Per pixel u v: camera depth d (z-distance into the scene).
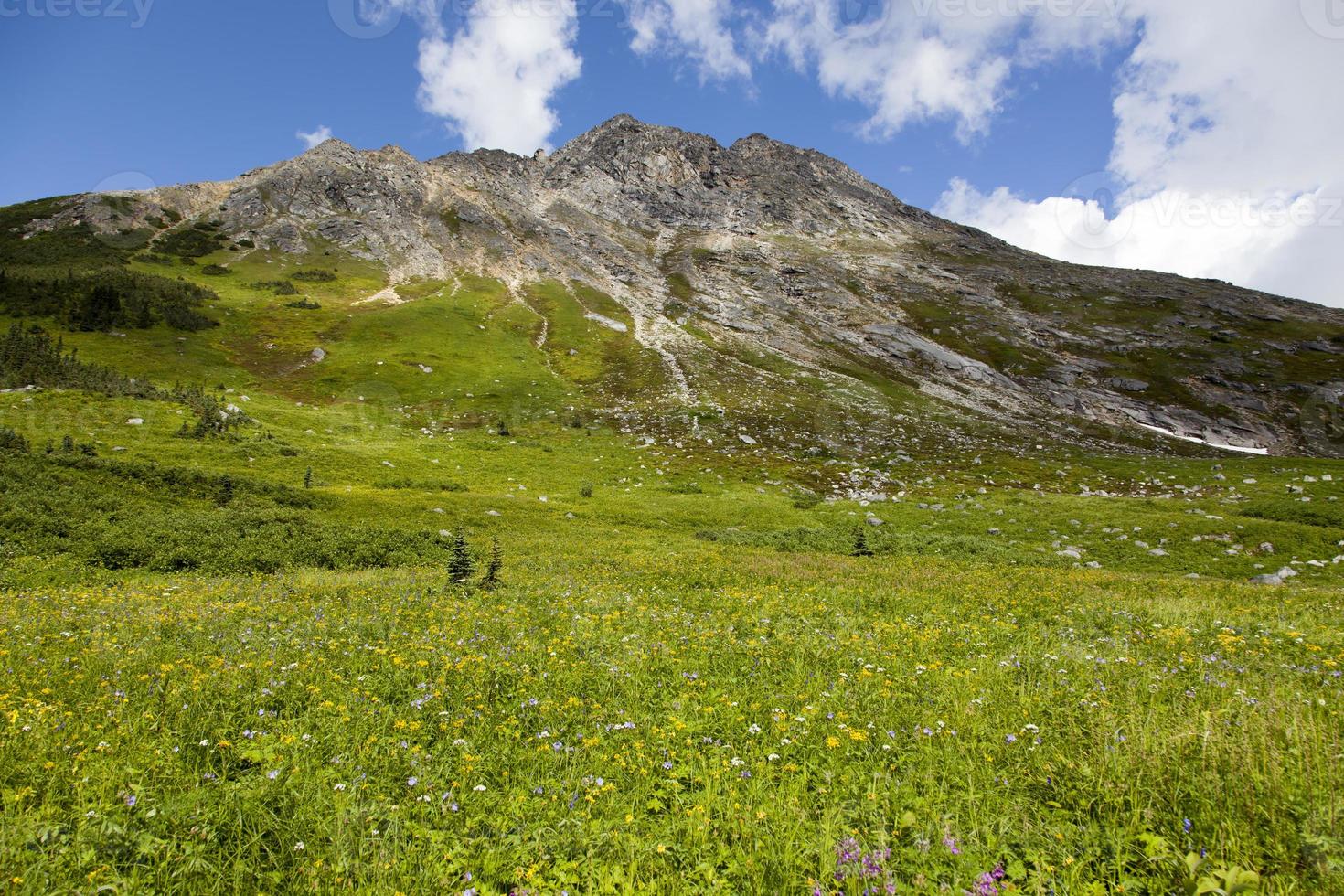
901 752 6.63
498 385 97.44
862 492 59.47
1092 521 44.12
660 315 142.25
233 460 52.84
